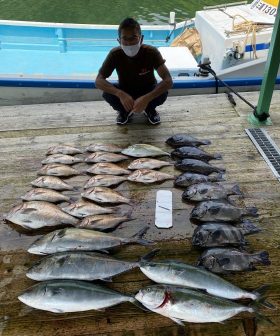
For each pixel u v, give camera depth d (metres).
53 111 3.61
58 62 5.24
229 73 4.18
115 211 2.38
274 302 1.80
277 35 2.77
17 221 2.27
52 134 3.25
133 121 3.41
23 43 5.64
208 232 2.08
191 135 3.17
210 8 4.96
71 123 3.40
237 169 2.75
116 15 9.31
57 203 2.48
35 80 4.06
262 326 1.70
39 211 2.29
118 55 2.99
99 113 3.56
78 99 4.27
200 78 4.17
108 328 1.71
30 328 1.71
